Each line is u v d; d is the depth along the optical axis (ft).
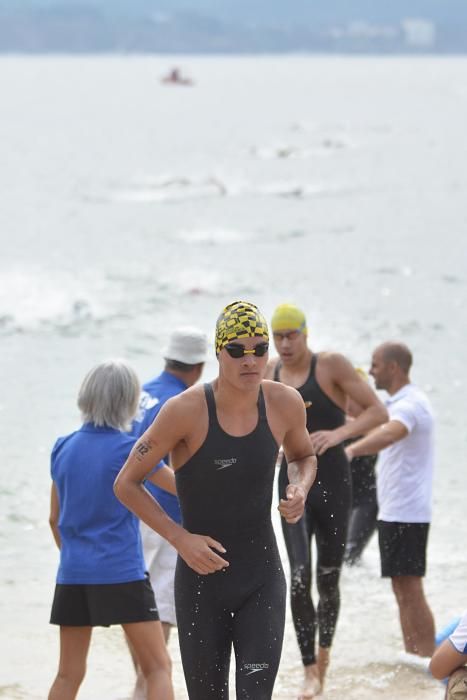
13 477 119.85
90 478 62.18
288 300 233.55
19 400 152.35
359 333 197.98
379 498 80.84
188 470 53.98
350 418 87.30
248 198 478.18
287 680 76.13
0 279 257.14
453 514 108.78
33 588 91.45
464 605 87.20
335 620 76.84
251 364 51.83
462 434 136.46
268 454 54.13
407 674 76.69
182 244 333.62
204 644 54.95
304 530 75.92
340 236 352.08
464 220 394.52
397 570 78.95
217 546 53.31
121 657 79.92
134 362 175.11
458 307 225.35
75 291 242.37
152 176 572.92
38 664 77.51
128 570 62.13
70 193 495.00
